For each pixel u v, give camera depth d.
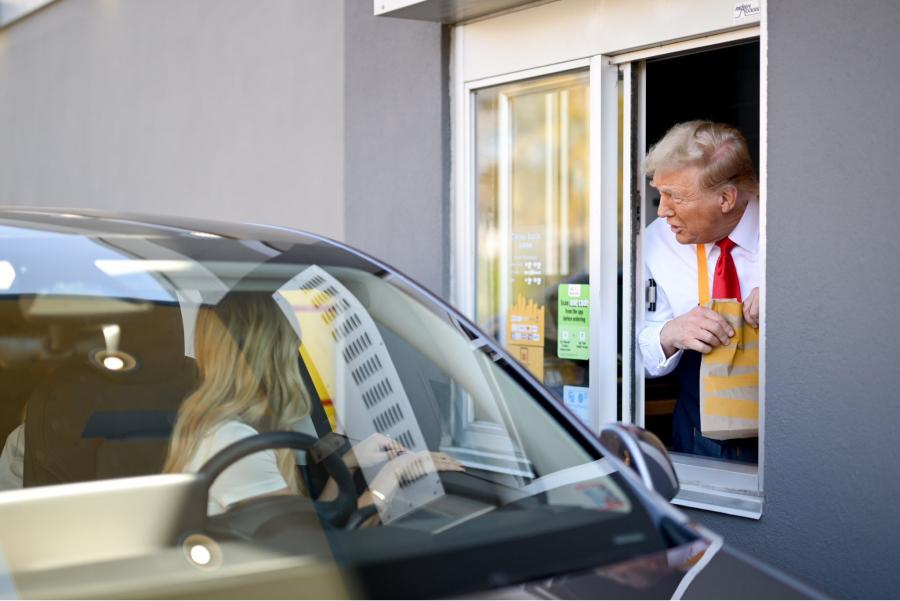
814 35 3.66
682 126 4.54
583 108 4.78
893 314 3.50
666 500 1.99
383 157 5.57
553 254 4.94
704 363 4.45
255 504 1.91
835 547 3.68
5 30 10.52
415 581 1.67
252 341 2.19
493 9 4.93
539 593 1.63
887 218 3.50
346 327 2.30
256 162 6.64
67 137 9.25
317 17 6.05
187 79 7.35
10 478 2.17
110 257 2.28
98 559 1.68
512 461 2.11
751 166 4.42
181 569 1.68
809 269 3.70
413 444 2.21
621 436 2.07
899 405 3.50
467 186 5.23
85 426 2.12
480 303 5.27
